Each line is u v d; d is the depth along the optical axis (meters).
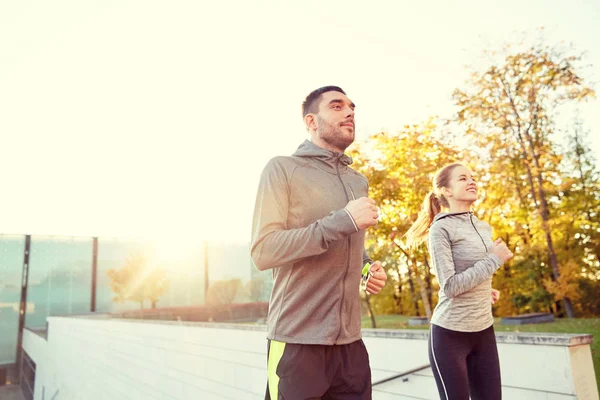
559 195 14.51
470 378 1.76
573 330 7.18
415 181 10.77
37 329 27.53
